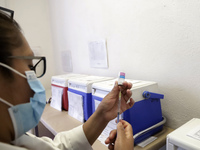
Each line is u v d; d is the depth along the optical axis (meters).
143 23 0.96
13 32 0.39
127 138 0.51
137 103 0.73
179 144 0.52
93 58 1.44
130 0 1.02
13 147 0.35
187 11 0.75
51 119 1.05
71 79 1.11
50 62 2.23
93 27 1.38
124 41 1.11
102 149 0.71
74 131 0.64
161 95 0.81
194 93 0.78
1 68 0.36
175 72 0.84
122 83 0.62
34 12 2.06
